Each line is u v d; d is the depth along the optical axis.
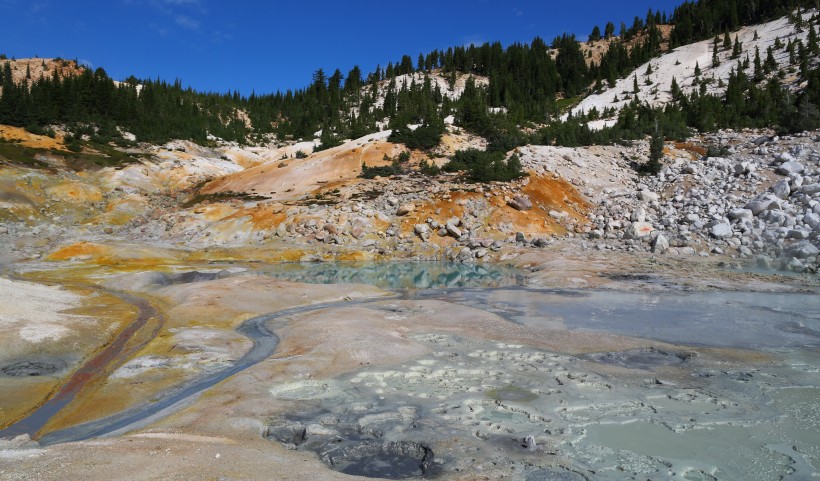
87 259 51.25
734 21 176.75
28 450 10.70
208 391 16.14
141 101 143.12
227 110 164.00
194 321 26.45
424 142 94.31
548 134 90.50
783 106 76.75
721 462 11.34
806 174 54.78
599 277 38.16
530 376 17.12
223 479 9.66
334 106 159.75
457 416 13.88
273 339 23.44
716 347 20.52
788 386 15.94
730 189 56.50
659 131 85.00
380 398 15.31
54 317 24.69
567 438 12.51
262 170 93.31
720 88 129.88
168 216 68.06
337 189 73.69
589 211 61.41
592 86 176.50
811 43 128.62
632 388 15.92
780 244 44.50
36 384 17.36
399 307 29.45
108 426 14.27
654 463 11.30
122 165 93.94
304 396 15.60
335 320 25.14
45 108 113.56
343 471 11.27
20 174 76.94
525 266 46.12
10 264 48.28
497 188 64.75
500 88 157.12
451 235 58.09
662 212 56.34
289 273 45.72
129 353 21.28
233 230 62.16
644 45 186.88
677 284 35.06
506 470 11.05
